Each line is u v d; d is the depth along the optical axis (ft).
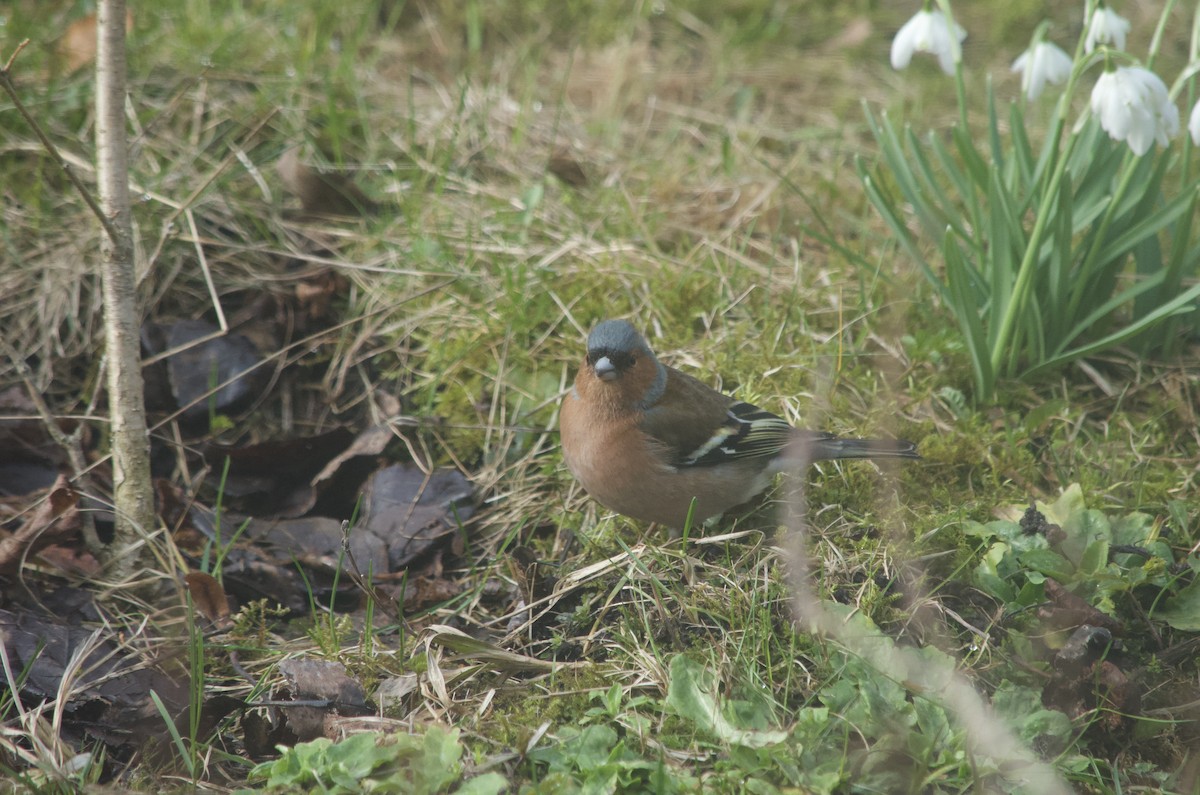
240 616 26.66
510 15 50.80
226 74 42.63
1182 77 31.27
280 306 36.42
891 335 34.76
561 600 26.94
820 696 22.71
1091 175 32.78
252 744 23.13
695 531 28.84
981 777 20.97
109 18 25.31
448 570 29.71
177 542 29.53
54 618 26.61
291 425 34.32
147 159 39.50
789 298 35.81
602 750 21.24
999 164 33.06
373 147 41.45
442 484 31.83
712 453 27.20
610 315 35.70
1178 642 25.23
